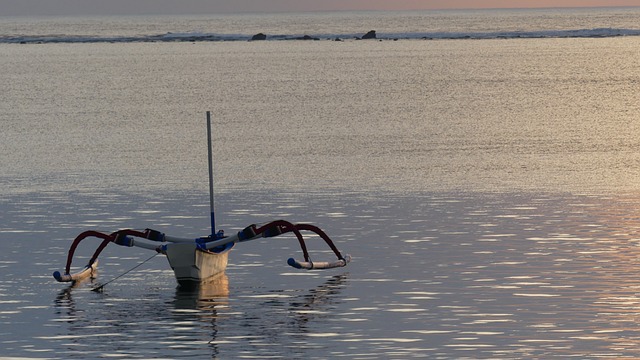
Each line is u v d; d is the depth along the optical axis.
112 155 76.25
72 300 34.84
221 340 29.67
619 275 36.59
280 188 58.47
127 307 33.81
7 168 69.31
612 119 101.88
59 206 53.09
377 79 174.50
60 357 28.14
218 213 50.69
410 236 44.31
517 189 57.09
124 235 38.91
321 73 193.00
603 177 61.47
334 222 47.91
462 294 34.38
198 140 86.06
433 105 121.00
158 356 28.14
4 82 177.25
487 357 27.52
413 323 30.97
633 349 27.98
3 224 48.28
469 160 70.25
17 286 36.94
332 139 85.25
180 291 36.06
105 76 192.38
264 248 42.78
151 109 121.06
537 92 141.62
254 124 100.19
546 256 39.91
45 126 101.50
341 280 36.97
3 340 29.89
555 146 78.44
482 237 43.81
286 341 29.44
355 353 28.14
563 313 31.72
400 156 73.06
